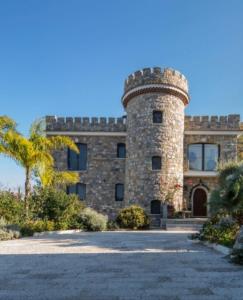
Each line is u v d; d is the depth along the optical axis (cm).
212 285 621
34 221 1927
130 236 1670
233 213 1375
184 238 1550
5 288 605
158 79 2697
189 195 2905
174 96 2772
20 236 1600
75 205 2184
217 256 972
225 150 2964
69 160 3061
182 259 917
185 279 670
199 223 2417
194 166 2969
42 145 2145
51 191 2073
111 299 535
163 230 2242
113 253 1041
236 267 795
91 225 2120
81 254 1020
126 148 2883
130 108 2856
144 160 2686
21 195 2027
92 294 562
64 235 1734
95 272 739
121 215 2328
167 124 2719
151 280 662
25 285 626
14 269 777
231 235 1196
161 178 2653
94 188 3011
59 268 788
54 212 2027
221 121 2992
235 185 1318
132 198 2711
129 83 2827
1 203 1812
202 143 2998
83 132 3056
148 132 2705
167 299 534
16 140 1978
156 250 1113
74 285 624
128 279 671
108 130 3069
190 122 3005
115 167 3028
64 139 2314
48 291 582
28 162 2031
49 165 2264
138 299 535
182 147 2823
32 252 1068
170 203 2623
